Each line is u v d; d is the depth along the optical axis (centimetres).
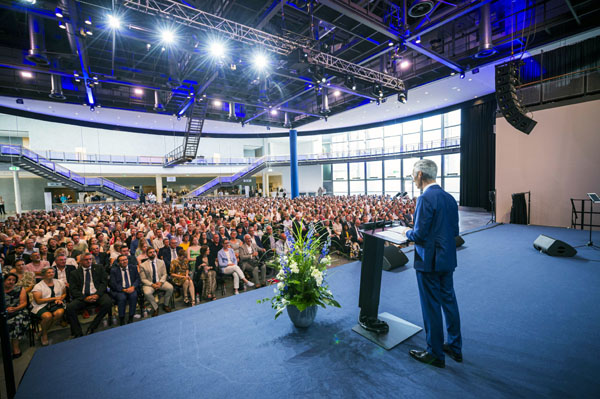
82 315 412
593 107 628
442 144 1730
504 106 634
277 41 739
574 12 668
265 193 2900
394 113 1692
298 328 232
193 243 598
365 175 2427
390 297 285
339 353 195
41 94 1102
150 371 185
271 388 163
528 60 1003
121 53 920
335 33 873
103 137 2291
